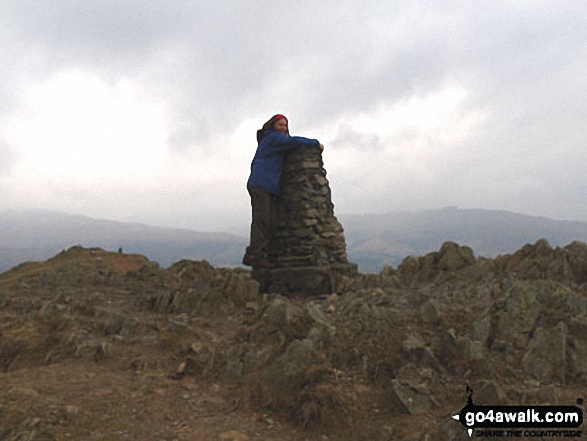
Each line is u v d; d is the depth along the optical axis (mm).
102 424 2545
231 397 3090
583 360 3066
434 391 2822
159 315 4602
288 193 5367
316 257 5199
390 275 5137
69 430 2416
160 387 3191
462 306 3645
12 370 3729
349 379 2980
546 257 4355
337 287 5102
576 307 3434
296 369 3066
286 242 5316
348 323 3529
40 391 2963
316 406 2703
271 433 2582
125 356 3686
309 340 3275
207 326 4207
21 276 7180
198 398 3053
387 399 2779
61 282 6551
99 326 4246
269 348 3484
